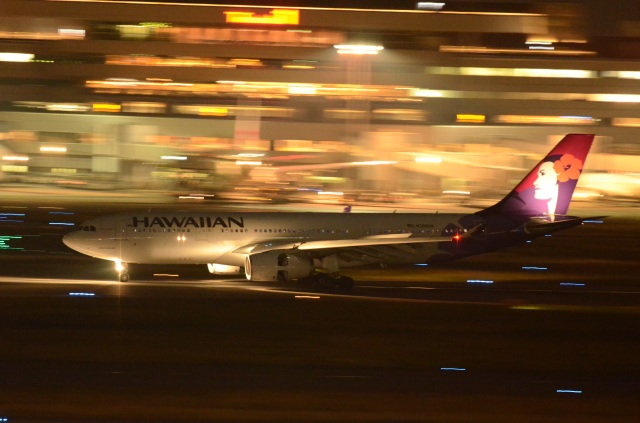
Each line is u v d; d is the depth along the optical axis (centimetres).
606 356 9531
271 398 7138
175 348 9262
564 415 6819
